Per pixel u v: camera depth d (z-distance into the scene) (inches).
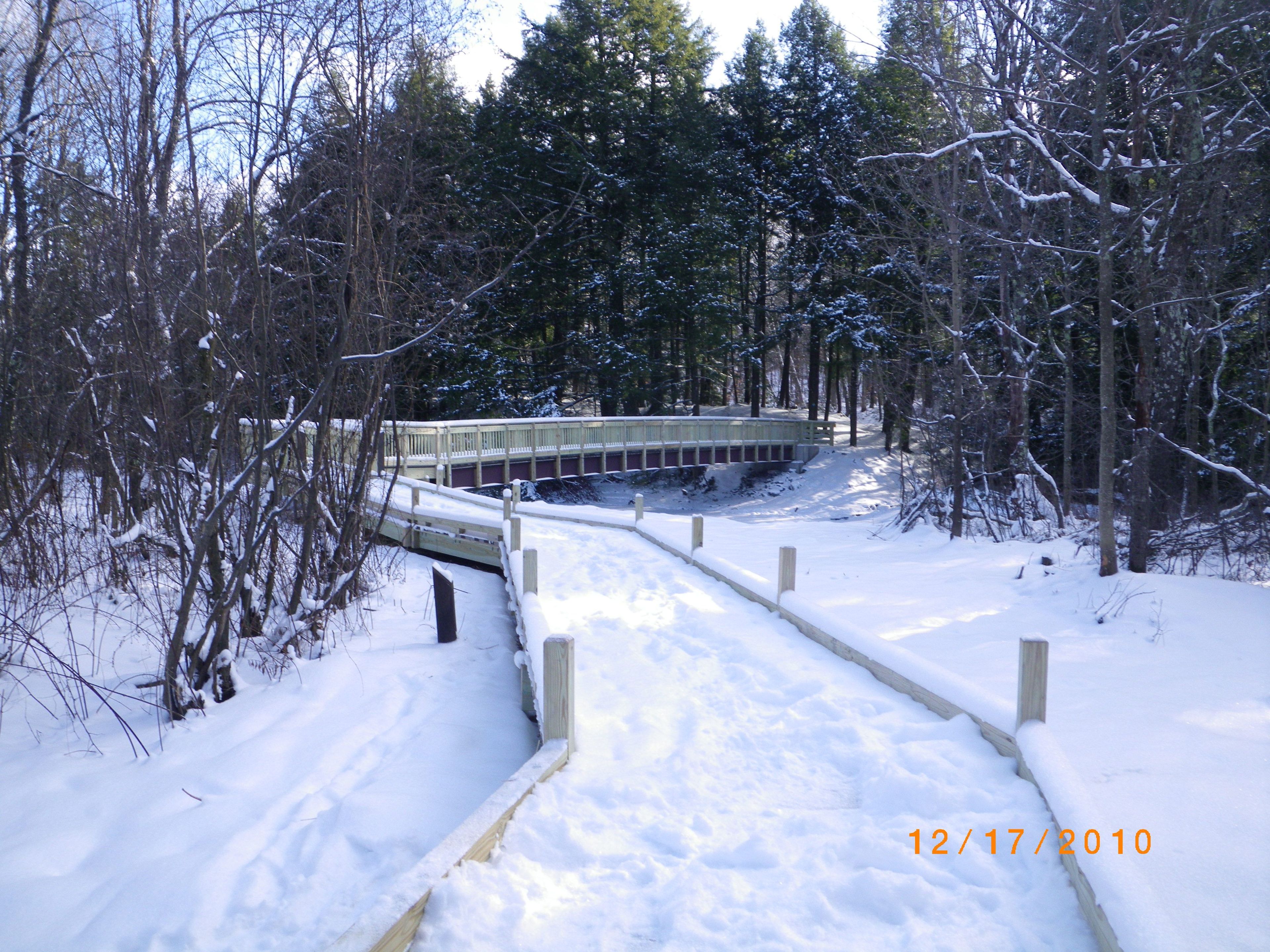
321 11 264.7
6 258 327.3
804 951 107.7
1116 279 539.5
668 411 1485.0
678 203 1396.4
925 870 124.0
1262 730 190.5
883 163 745.6
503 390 1288.1
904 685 205.9
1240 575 397.4
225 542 298.7
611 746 183.5
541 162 1272.1
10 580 314.2
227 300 282.7
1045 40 406.3
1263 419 564.7
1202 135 423.5
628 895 124.2
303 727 245.4
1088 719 201.3
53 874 170.7
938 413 671.1
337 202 319.6
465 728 245.6
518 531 424.8
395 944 106.4
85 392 331.9
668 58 1414.9
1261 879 123.2
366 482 381.7
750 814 150.4
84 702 250.4
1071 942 107.4
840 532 676.1
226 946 137.3
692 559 417.7
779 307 1546.5
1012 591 379.2
